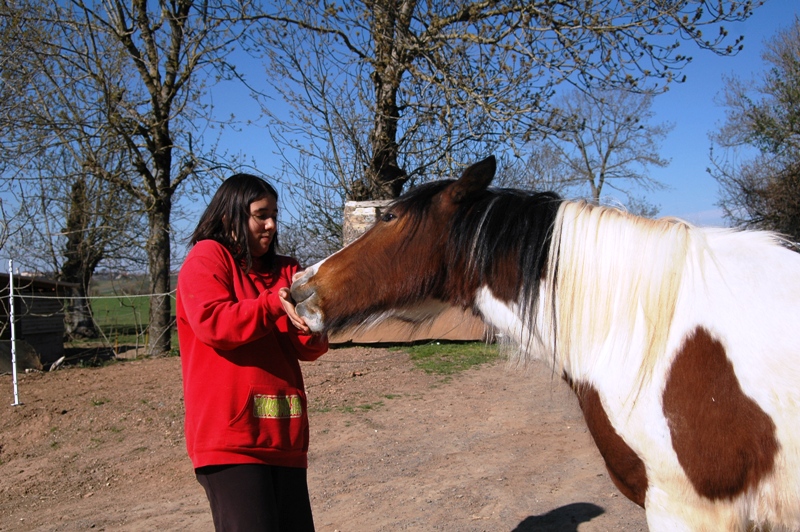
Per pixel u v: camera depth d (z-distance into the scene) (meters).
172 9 10.34
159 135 10.59
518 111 8.47
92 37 9.40
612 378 1.92
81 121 9.70
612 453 1.96
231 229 2.27
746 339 1.74
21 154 9.86
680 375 1.80
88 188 12.43
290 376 2.23
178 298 2.20
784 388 1.67
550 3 8.93
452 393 6.73
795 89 16.31
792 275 1.80
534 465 4.60
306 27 10.12
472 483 4.30
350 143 10.97
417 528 3.65
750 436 1.69
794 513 1.67
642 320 1.90
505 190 2.31
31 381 8.04
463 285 2.25
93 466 5.18
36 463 5.34
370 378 7.46
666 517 1.83
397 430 5.60
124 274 17.36
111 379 8.02
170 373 8.25
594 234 2.03
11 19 9.41
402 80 9.95
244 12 10.04
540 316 2.10
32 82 9.63
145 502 4.42
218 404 2.06
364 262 2.24
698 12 8.30
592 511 3.74
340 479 4.56
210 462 2.02
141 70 10.23
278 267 2.45
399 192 11.24
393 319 2.32
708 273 1.86
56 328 10.28
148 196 10.81
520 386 6.89
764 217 15.89
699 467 1.75
